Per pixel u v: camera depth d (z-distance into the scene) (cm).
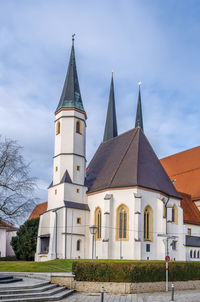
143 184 5341
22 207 4647
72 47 6731
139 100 9350
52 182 6184
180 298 2805
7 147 4766
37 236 6162
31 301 2461
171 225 5656
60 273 3406
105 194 5541
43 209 8419
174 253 5603
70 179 5869
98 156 6825
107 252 5138
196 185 7588
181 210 5956
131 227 5116
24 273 3447
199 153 8200
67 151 5991
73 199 5759
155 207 5406
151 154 6150
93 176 6284
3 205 4572
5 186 4656
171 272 3403
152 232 5266
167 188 5894
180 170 8344
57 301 2545
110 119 8519
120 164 5809
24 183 4734
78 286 3045
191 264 3625
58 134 6159
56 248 5338
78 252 5538
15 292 2548
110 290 3027
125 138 6394
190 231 6600
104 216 5294
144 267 3181
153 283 3203
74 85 6397
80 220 5694
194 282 3556
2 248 7381
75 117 6153
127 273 3073
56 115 6334
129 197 5262
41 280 3061
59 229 5456
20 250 6656
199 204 7206
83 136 6222
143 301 2619
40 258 5541
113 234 5253
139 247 4956
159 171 6028
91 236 5647
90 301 2559
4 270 3856
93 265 3077
